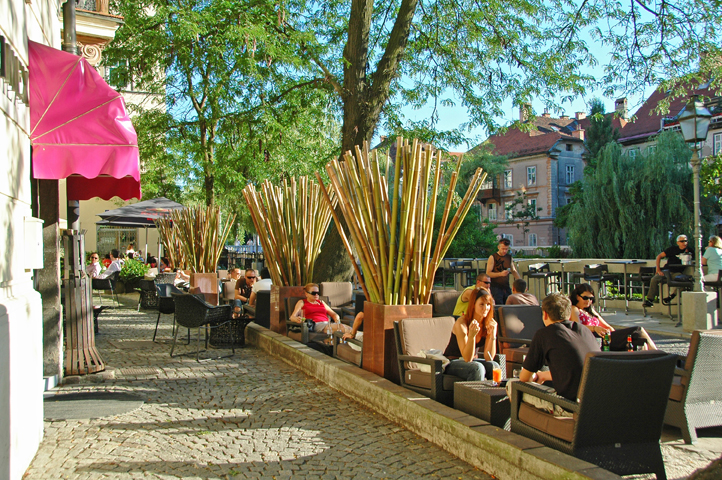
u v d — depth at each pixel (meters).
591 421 3.33
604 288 12.88
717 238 10.83
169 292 9.77
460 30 14.29
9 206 3.84
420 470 3.79
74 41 6.45
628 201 27.59
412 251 5.70
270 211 8.85
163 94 16.67
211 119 15.26
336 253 11.58
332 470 3.80
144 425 4.80
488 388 4.30
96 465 3.89
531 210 50.38
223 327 8.78
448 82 14.64
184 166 19.02
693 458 4.07
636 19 12.30
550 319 3.92
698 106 9.47
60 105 4.84
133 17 14.77
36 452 4.14
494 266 9.53
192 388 6.13
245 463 3.93
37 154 4.72
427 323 5.42
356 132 12.09
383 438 4.44
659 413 3.49
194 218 12.55
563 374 3.63
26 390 3.87
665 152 27.34
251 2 13.39
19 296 4.02
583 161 50.97
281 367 7.27
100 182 7.02
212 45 13.83
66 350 6.68
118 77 14.98
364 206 5.78
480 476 3.68
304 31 14.33
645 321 11.12
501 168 44.84
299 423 4.84
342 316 9.75
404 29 12.12
